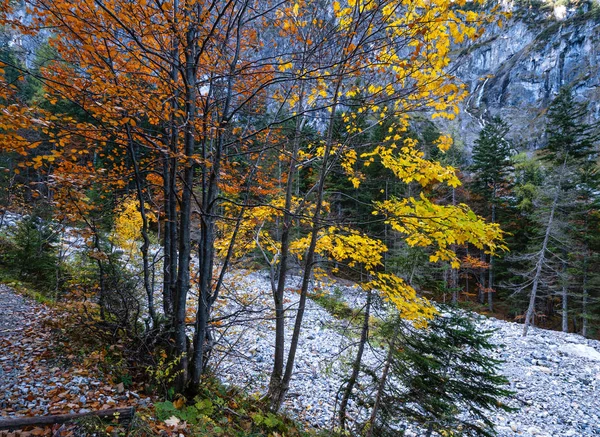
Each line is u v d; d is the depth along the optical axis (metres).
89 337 5.51
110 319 5.64
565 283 20.28
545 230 20.16
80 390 4.16
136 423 3.38
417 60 4.42
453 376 6.42
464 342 6.30
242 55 5.76
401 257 6.41
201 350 4.74
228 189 5.75
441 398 5.95
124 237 8.77
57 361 4.89
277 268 8.87
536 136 68.50
